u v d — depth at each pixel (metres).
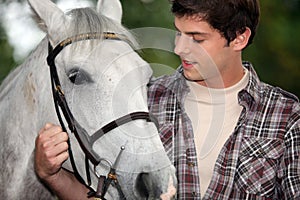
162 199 4.13
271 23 13.05
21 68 4.93
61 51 4.44
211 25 4.34
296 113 4.45
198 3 4.27
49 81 4.58
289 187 4.33
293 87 13.18
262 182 4.41
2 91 5.08
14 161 4.78
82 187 4.59
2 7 10.22
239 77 4.60
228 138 4.48
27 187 4.77
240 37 4.54
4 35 10.35
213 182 4.43
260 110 4.53
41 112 4.61
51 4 4.66
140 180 4.25
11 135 4.79
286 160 4.38
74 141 4.46
